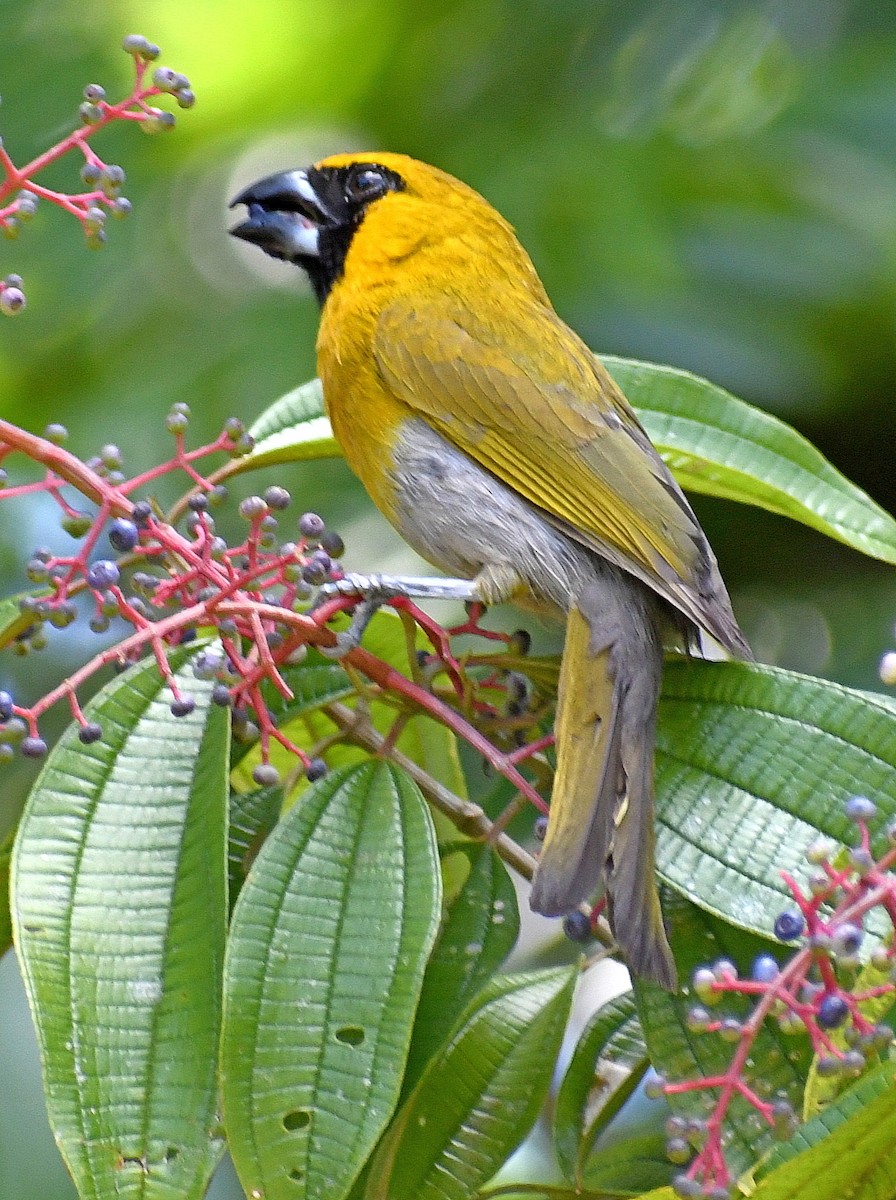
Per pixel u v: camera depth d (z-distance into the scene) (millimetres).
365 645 7156
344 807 5449
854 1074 4633
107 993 5051
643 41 12227
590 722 6254
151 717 5676
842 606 11680
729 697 6062
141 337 11922
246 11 12664
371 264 8078
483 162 12102
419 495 7695
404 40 12867
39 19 12156
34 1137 9438
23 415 11625
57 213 11758
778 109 12008
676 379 7121
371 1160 5875
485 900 5816
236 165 12672
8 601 5961
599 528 7281
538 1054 5961
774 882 5594
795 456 6973
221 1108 4961
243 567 5922
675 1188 4562
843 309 11414
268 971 5082
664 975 5434
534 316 7941
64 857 5305
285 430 7414
